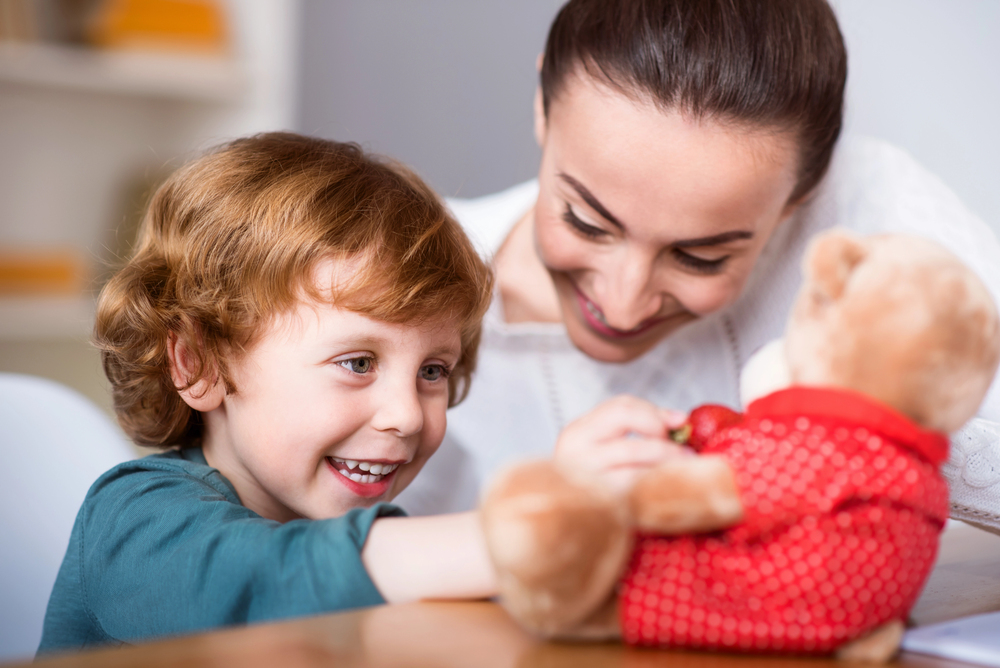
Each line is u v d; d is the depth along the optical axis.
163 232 0.87
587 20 0.82
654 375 1.22
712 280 0.85
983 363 0.39
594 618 0.40
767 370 0.44
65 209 2.30
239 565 0.54
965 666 0.41
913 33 1.50
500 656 0.38
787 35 0.80
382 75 2.12
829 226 1.10
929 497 0.41
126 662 0.35
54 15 2.04
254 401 0.77
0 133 2.21
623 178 0.77
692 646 0.40
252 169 0.85
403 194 0.86
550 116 0.87
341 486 0.79
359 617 0.44
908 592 0.41
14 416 0.89
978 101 1.44
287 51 2.24
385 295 0.75
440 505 1.21
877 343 0.39
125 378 0.88
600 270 0.86
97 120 2.32
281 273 0.76
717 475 0.39
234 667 0.35
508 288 1.22
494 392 1.22
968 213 1.07
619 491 0.39
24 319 2.01
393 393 0.77
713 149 0.75
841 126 0.89
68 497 0.89
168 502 0.66
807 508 0.39
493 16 1.89
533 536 0.36
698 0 0.79
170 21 2.14
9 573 0.84
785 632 0.39
